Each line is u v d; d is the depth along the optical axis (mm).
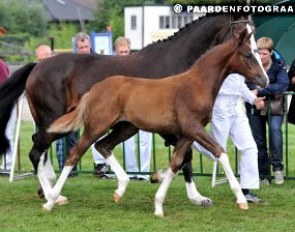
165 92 7469
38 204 8336
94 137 7645
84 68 8469
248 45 7391
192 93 7398
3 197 8828
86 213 7785
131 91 7555
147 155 10062
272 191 9047
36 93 8555
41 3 48188
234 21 8023
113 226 7156
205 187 9398
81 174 10750
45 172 8477
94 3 45562
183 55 8211
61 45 43156
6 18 44031
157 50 8320
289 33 12273
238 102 8211
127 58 8430
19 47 38219
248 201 8281
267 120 9641
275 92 9242
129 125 7949
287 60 12289
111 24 37812
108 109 7566
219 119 8203
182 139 7543
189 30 8289
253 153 8125
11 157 10750
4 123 8688
